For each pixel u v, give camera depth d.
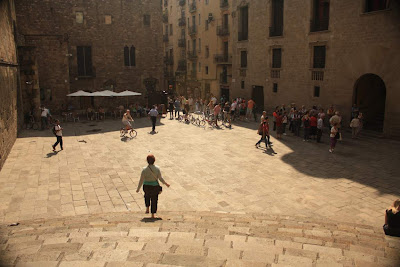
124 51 36.53
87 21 34.31
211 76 45.53
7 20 21.00
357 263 5.44
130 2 35.94
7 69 19.36
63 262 5.28
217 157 17.02
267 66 31.73
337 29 23.73
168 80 62.50
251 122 28.17
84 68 35.16
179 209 10.82
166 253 5.69
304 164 15.67
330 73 24.77
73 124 27.86
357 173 14.29
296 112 22.28
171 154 17.67
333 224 8.94
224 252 5.80
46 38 30.98
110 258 5.52
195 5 48.22
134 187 12.79
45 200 11.45
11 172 14.53
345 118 23.98
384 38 20.62
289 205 11.12
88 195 11.95
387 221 7.93
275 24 30.77
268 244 6.39
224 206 11.07
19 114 24.39
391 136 20.69
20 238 6.89
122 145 19.78
